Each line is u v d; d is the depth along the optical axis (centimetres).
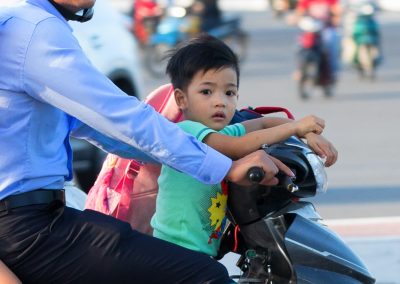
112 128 486
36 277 488
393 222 1124
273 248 512
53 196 497
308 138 519
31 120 489
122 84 1260
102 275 486
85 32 1162
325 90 2259
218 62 534
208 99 536
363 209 1205
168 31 2748
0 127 486
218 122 538
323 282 505
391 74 2719
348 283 509
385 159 1524
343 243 525
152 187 585
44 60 479
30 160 488
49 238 484
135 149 553
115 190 590
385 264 927
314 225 520
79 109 484
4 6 500
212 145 521
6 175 486
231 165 487
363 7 2566
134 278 488
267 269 517
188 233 523
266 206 513
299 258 507
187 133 496
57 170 500
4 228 484
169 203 528
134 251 487
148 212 589
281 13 4862
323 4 2272
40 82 480
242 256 548
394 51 3272
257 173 480
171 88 592
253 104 2144
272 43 3625
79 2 509
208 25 2891
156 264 487
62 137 509
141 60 3080
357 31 2569
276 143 518
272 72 2777
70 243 485
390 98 2242
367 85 2497
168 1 3256
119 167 590
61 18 500
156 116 488
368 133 1766
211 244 531
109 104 482
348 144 1658
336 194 1297
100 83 483
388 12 4962
